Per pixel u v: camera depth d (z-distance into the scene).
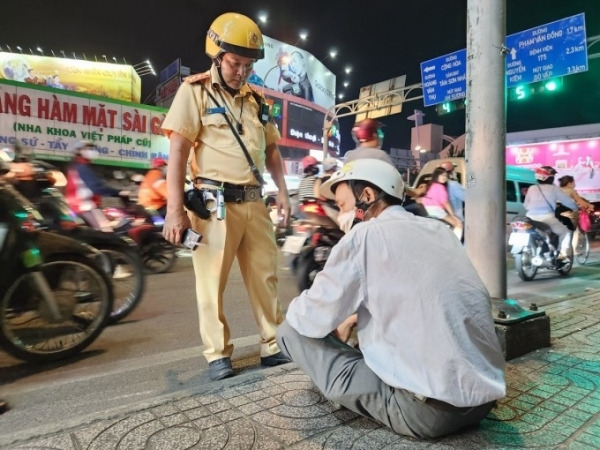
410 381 1.85
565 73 10.66
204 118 2.77
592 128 21.66
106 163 15.47
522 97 12.45
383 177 2.05
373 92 18.09
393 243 1.88
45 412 2.62
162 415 2.18
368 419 2.15
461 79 13.00
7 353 3.27
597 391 2.51
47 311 3.39
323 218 5.26
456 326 1.79
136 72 23.75
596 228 12.19
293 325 2.05
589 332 3.68
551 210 7.57
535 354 3.12
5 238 3.11
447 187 7.66
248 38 2.71
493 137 3.32
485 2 3.30
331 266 1.95
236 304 5.29
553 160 22.56
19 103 14.02
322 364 2.10
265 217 3.02
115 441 1.95
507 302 3.26
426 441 1.97
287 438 1.98
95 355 3.59
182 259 8.74
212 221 2.77
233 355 3.54
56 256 3.45
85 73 21.77
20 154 5.11
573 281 7.51
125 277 4.57
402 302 1.85
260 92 3.07
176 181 2.67
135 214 6.89
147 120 16.31
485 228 3.36
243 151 2.85
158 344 3.86
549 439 2.00
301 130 33.69
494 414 2.23
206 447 1.91
